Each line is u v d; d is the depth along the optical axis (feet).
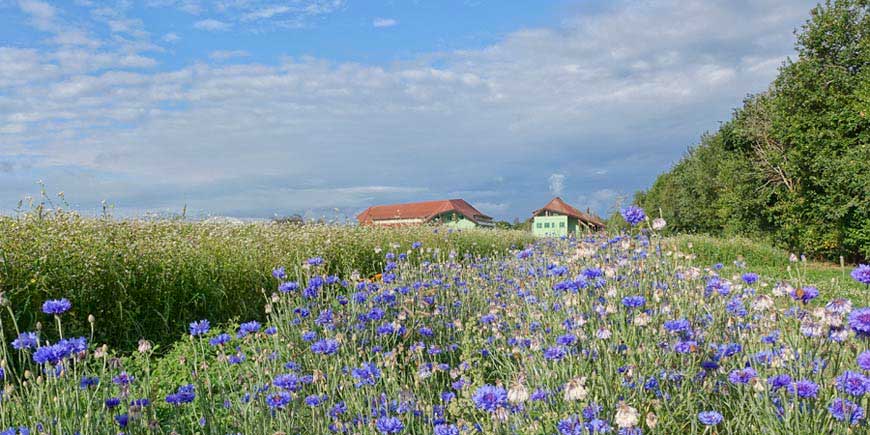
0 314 15.52
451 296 17.70
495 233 56.44
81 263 18.01
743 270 17.37
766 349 9.75
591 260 13.85
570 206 120.88
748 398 8.72
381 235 35.88
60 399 8.18
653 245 13.70
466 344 13.44
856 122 54.60
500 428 8.04
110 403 8.14
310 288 14.58
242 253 23.97
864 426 7.04
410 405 9.48
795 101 62.59
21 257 17.11
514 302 15.97
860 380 7.02
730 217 77.41
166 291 19.61
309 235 30.14
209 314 20.95
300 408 9.47
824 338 8.63
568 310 11.96
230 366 13.29
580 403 8.39
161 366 14.55
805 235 61.52
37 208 21.83
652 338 10.18
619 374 9.46
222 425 9.66
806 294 9.45
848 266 58.03
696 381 9.62
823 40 60.75
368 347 13.17
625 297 10.63
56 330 16.69
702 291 12.48
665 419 8.73
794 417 7.64
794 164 61.93
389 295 15.51
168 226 28.96
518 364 11.84
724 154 83.35
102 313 17.94
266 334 14.03
